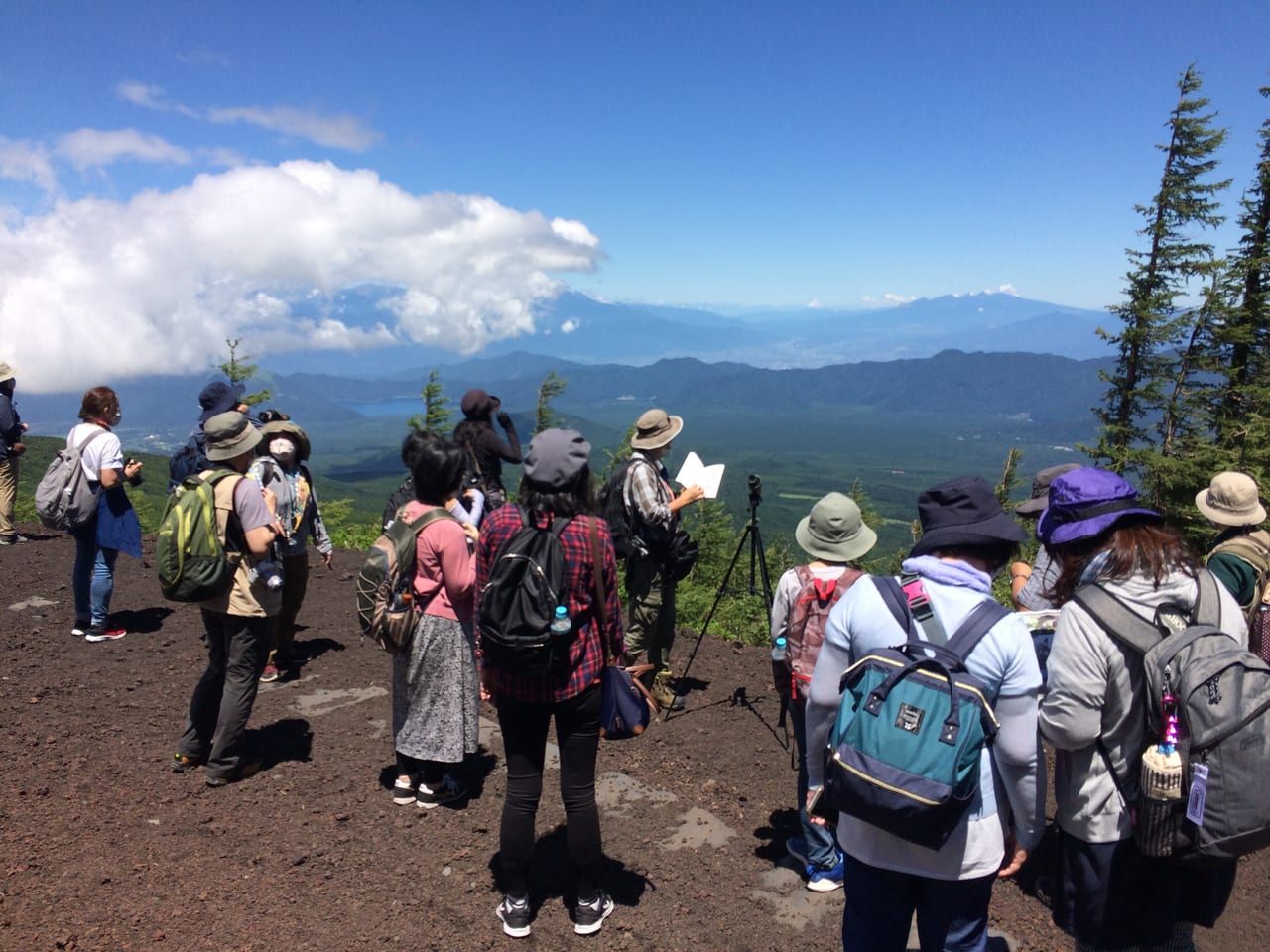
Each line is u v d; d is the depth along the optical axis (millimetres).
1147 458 16188
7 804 3619
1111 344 19141
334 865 3381
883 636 2156
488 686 2912
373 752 4539
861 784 1919
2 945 2631
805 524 3375
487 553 2924
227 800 3891
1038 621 3133
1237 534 3729
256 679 4070
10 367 9078
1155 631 2123
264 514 3906
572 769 2957
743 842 3775
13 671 5391
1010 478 15688
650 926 3084
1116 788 2229
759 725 5254
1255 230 18766
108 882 3098
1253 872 3822
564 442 2867
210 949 2748
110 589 6172
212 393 5781
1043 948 3018
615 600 2957
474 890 3273
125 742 4473
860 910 2199
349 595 7926
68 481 5871
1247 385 17562
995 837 2115
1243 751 1941
